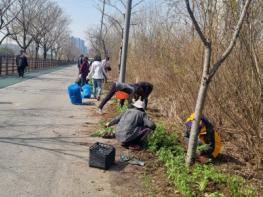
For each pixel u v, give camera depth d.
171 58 7.07
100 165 4.21
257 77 4.41
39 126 6.25
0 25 21.88
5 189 3.50
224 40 4.80
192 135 4.20
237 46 4.63
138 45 11.70
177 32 6.89
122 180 3.92
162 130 5.37
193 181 3.77
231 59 4.76
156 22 9.72
